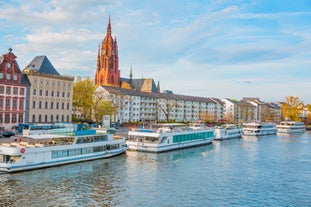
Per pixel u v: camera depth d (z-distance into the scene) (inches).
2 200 1695.4
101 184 2080.5
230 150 3892.7
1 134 3299.7
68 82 4852.4
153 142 3444.9
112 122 5487.2
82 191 1915.6
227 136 5413.4
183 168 2672.2
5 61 3909.9
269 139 5615.2
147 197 1862.7
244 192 2043.6
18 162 2226.9
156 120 6806.1
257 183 2271.2
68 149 2583.7
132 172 2437.3
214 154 3516.2
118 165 2655.0
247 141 5137.8
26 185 1973.4
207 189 2075.5
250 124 6530.5
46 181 2081.7
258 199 1914.4
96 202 1738.4
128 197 1846.7
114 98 6156.5
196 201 1830.7
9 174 2194.9
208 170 2637.8
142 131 3555.6
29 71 4281.5
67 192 1882.4
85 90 5315.0
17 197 1752.0
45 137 2480.3
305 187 2197.3
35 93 4311.0
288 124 7539.4
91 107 5447.8
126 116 6806.1
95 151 2844.5
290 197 1972.2
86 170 2432.3
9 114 3949.3
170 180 2256.4
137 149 3425.2
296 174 2583.7
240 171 2637.8
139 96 7155.5
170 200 1828.2
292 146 4466.0
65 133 2726.4
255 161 3134.8
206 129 4439.0
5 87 3887.8
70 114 4911.4
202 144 4318.4
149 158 3063.5
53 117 4608.8
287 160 3240.7
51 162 2447.1
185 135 3919.8
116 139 3097.9
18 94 4065.0
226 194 1985.7
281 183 2292.1
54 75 4591.5
